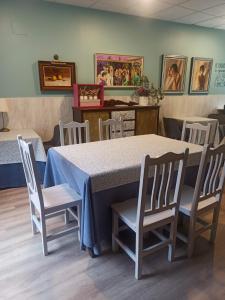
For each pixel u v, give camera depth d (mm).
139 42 4289
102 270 1737
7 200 2793
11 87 3508
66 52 3736
